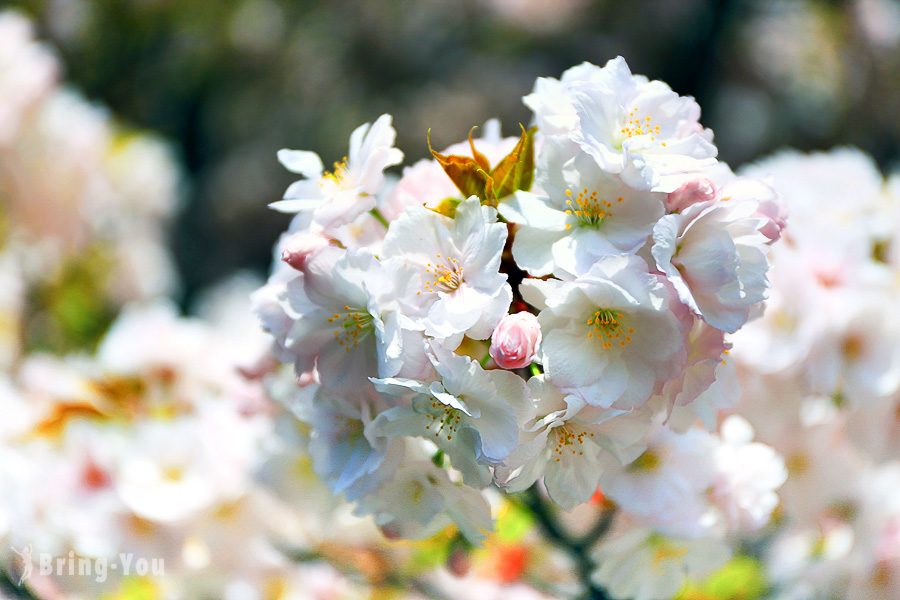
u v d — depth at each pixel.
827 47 3.27
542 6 3.70
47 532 0.98
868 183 1.03
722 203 0.83
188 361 1.06
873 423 0.97
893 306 0.97
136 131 2.60
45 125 1.84
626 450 0.85
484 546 0.99
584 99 0.84
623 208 0.84
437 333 0.82
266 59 3.38
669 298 0.82
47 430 1.01
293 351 0.86
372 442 0.85
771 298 0.97
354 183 0.87
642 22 3.48
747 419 0.96
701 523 0.90
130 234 2.04
